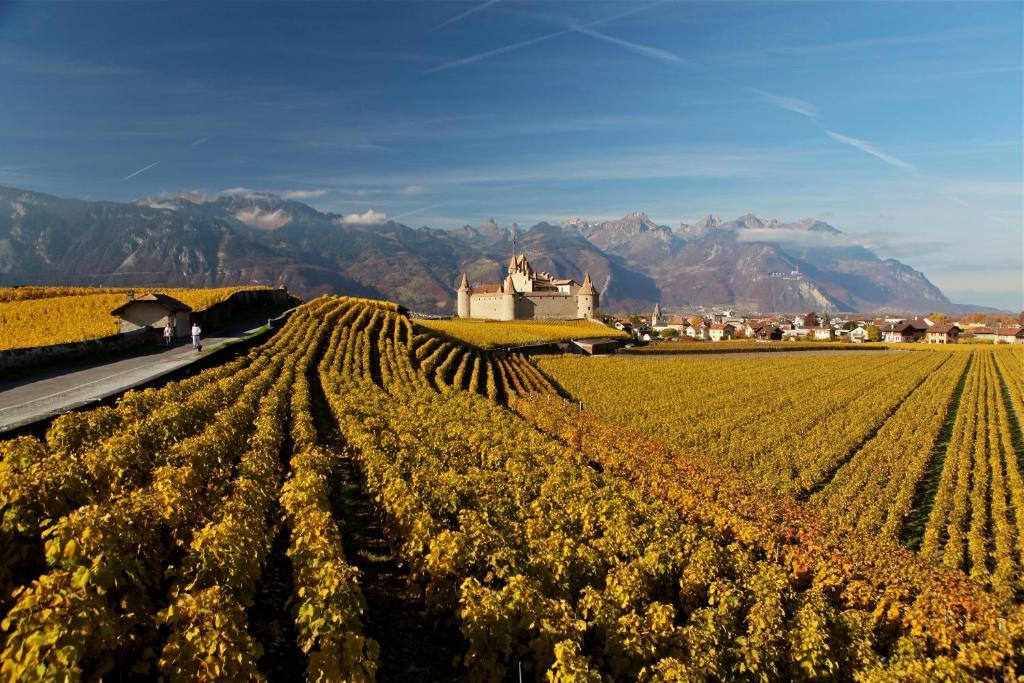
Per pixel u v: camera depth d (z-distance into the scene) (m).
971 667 15.74
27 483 12.34
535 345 91.12
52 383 28.78
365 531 18.77
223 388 27.73
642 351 104.38
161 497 13.02
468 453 27.72
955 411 57.59
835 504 31.36
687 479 29.98
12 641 8.62
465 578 14.20
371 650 10.64
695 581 17.16
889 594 19.28
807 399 59.75
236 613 10.48
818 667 14.30
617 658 13.20
